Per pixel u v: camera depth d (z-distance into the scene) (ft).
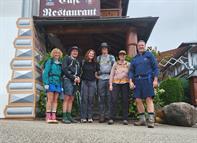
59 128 8.63
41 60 17.15
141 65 11.23
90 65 12.31
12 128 7.95
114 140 6.65
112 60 12.47
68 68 11.60
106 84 12.40
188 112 13.20
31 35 16.43
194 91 23.89
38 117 15.10
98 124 11.62
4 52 16.01
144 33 19.43
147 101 11.09
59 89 11.37
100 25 18.17
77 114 14.19
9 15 17.01
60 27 18.26
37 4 20.26
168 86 21.35
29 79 15.35
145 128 10.44
